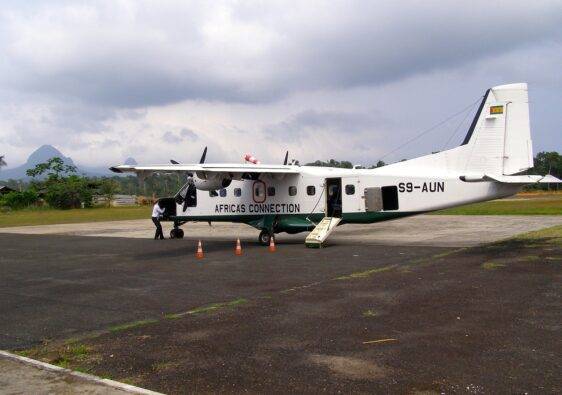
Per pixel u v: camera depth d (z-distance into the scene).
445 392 5.55
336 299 10.31
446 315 8.70
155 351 7.35
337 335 7.79
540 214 37.97
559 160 116.62
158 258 18.39
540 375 5.93
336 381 5.97
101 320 9.43
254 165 22.06
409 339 7.45
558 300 9.51
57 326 9.09
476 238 21.61
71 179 89.62
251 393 5.71
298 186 21.92
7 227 41.09
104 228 36.72
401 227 29.62
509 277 11.88
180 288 12.35
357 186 21.06
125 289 12.48
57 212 72.44
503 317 8.45
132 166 18.77
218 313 9.59
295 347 7.29
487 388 5.61
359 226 31.03
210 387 5.91
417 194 20.48
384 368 6.32
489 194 19.83
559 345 6.96
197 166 20.42
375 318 8.70
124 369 6.62
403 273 13.09
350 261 15.77
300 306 9.84
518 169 19.27
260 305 10.09
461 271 12.97
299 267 14.98
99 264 17.31
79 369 6.69
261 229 22.45
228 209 23.39
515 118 19.31
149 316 9.62
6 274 15.66
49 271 16.03
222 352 7.19
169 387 5.96
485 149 19.72
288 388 5.81
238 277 13.66
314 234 20.17
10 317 9.88
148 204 100.38
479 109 19.81
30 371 6.61
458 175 20.03
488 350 6.84
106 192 94.00
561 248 16.58
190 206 24.50
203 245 22.56
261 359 6.83
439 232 25.42
